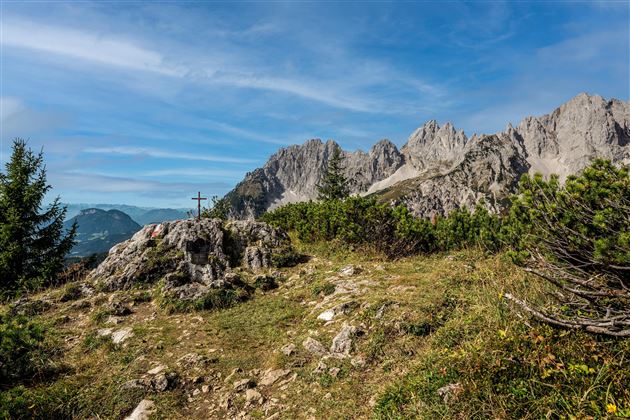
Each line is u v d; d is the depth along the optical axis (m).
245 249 17.36
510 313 6.85
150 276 14.84
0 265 18.45
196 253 16.08
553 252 6.76
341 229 18.73
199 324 11.39
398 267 13.91
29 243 20.27
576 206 7.14
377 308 9.31
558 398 4.64
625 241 5.56
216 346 9.79
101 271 15.88
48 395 7.46
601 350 5.25
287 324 10.76
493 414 4.82
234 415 6.95
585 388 4.65
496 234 13.12
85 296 14.08
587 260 6.46
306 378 7.54
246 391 7.56
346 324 9.10
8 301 15.33
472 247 15.38
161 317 12.14
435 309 8.62
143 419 6.90
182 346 9.88
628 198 6.76
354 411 6.22
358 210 18.52
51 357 9.32
